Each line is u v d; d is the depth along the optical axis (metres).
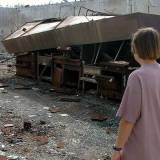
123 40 7.21
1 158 4.24
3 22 20.62
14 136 5.14
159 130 2.22
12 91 8.83
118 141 2.23
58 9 18.41
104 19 7.28
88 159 4.34
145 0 13.70
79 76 8.45
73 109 6.89
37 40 9.80
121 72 7.14
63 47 8.74
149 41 2.19
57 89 8.88
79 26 8.04
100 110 6.79
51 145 4.80
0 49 17.98
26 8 20.25
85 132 5.38
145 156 2.19
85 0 16.56
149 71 2.21
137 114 2.18
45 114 6.47
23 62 11.13
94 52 8.27
